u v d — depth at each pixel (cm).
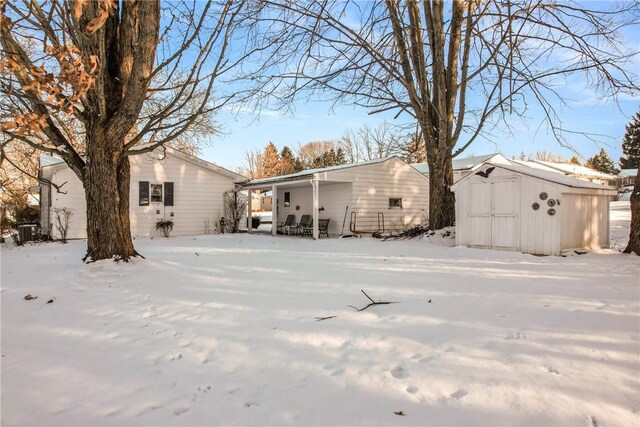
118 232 730
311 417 233
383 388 265
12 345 365
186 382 283
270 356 325
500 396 250
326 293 533
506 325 382
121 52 705
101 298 524
